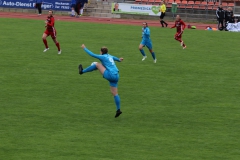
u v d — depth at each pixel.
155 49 53.34
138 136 26.39
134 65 44.06
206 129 27.92
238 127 28.39
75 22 77.31
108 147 24.66
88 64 43.31
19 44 52.19
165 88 36.56
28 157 23.11
